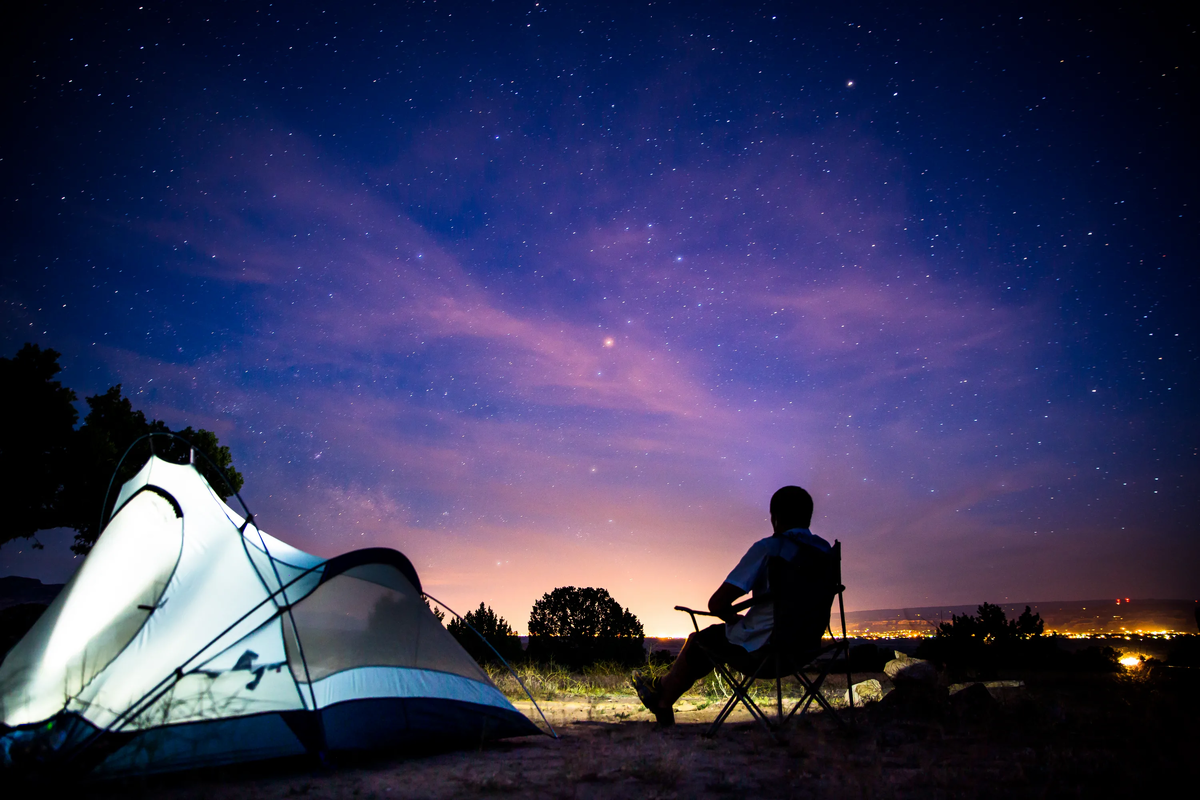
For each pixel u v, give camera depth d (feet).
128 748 8.12
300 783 8.20
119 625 9.74
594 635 31.86
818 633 11.22
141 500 11.33
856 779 7.79
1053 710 12.38
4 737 8.39
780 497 12.15
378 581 11.37
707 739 11.14
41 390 35.55
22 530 36.27
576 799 7.30
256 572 10.63
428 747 10.57
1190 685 16.33
